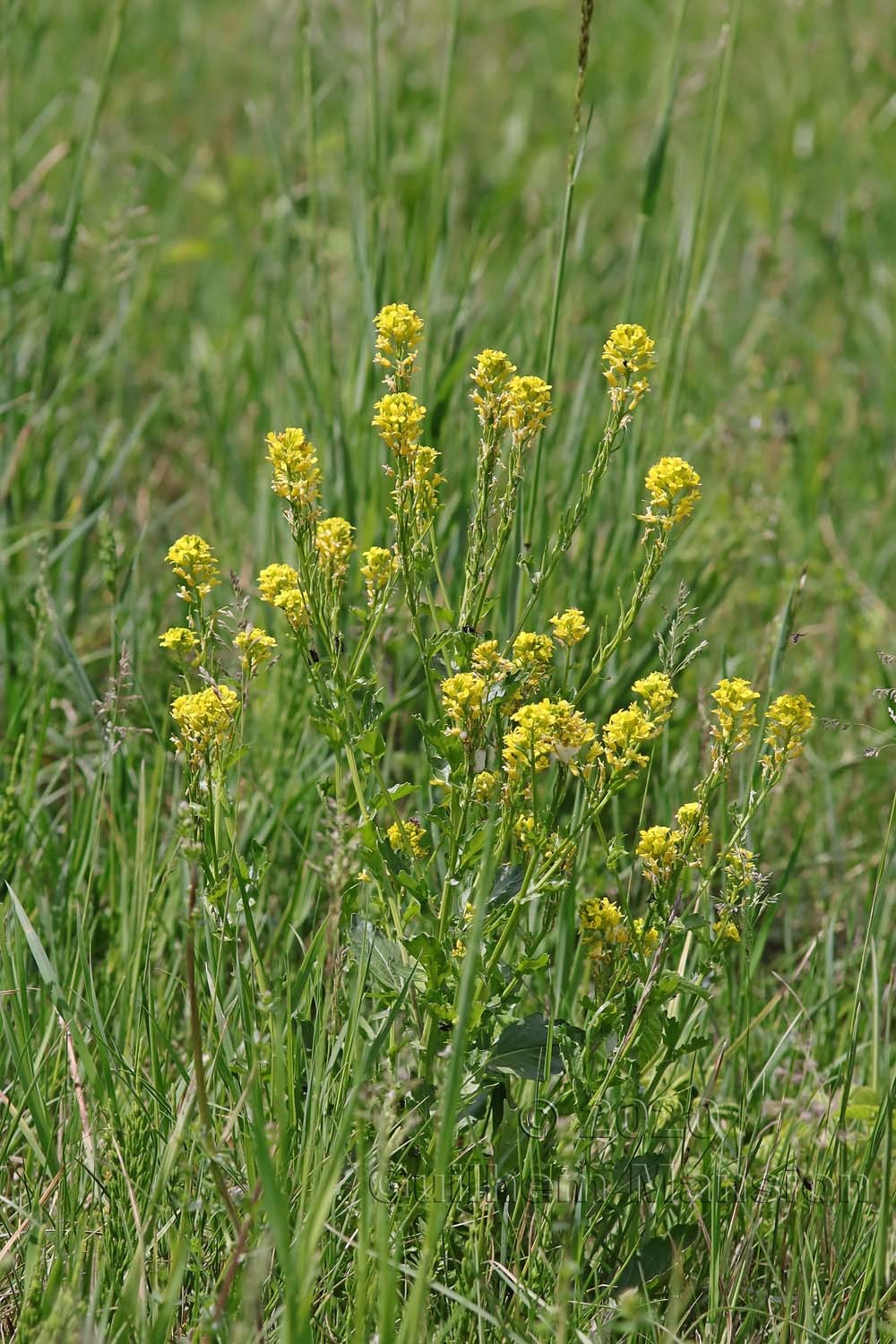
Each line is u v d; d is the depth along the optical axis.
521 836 3.57
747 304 8.59
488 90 12.29
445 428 5.91
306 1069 3.64
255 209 9.12
